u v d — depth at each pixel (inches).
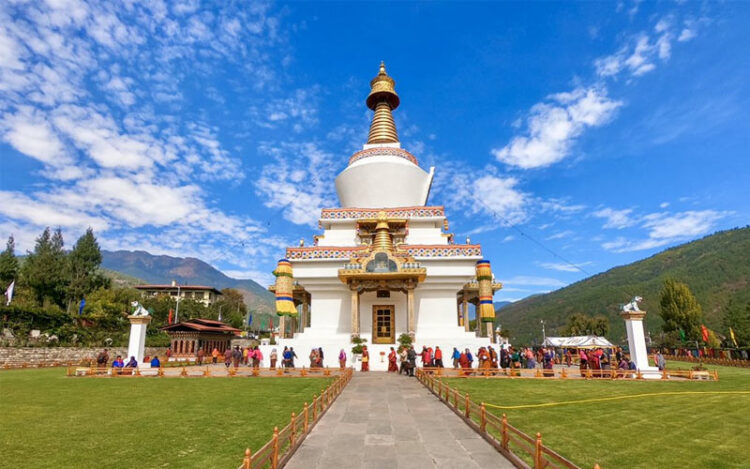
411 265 1056.2
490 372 886.4
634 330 948.0
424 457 343.6
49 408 535.5
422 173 1369.3
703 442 397.4
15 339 1469.0
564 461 240.1
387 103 1542.8
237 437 394.6
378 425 446.3
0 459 333.1
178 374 936.9
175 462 325.4
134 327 1034.1
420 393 642.2
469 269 1130.7
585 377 883.4
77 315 1850.4
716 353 1870.1
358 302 1098.7
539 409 545.3
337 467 319.6
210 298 3690.9
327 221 1248.2
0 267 2004.2
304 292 1253.7
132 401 581.9
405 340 1013.8
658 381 840.9
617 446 383.6
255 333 3307.1
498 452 356.5
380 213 1170.6
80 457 338.0
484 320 1104.2
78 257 2315.5
